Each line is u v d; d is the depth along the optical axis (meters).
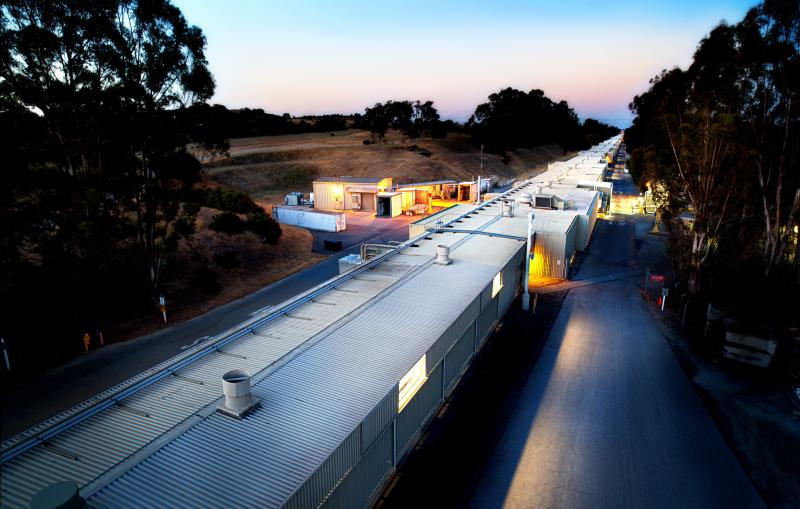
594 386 17.23
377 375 11.95
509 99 152.12
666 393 16.77
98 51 21.28
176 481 8.27
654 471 12.89
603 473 12.82
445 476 12.62
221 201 47.50
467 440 14.13
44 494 6.61
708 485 12.37
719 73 23.41
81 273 22.06
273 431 9.67
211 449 9.10
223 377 10.30
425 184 62.56
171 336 22.08
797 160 22.70
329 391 11.17
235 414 10.07
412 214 53.47
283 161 85.88
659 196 29.30
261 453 9.03
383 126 112.94
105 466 8.63
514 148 128.25
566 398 16.45
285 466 8.70
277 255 35.44
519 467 13.02
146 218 24.67
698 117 25.19
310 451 9.12
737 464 13.15
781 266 23.67
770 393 16.72
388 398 11.25
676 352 19.94
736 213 24.38
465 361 18.27
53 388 17.45
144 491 8.02
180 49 23.39
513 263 24.36
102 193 21.95
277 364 12.36
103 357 19.94
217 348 13.39
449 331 15.09
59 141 22.38
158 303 24.97
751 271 23.83
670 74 28.22
